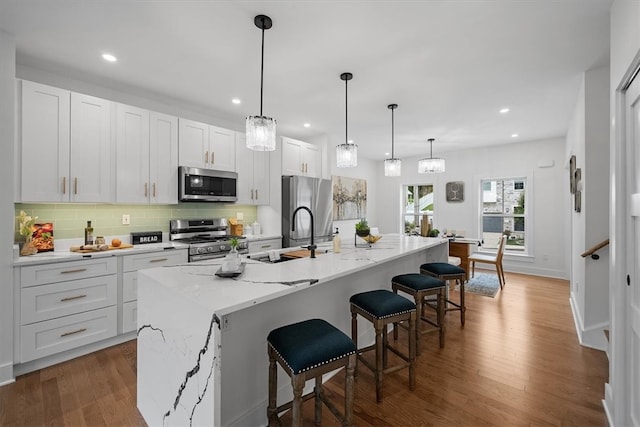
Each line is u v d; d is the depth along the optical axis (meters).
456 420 1.70
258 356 1.68
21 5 1.80
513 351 2.51
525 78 2.78
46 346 2.26
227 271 1.63
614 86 1.66
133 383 2.07
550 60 2.45
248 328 1.62
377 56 2.39
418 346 2.37
